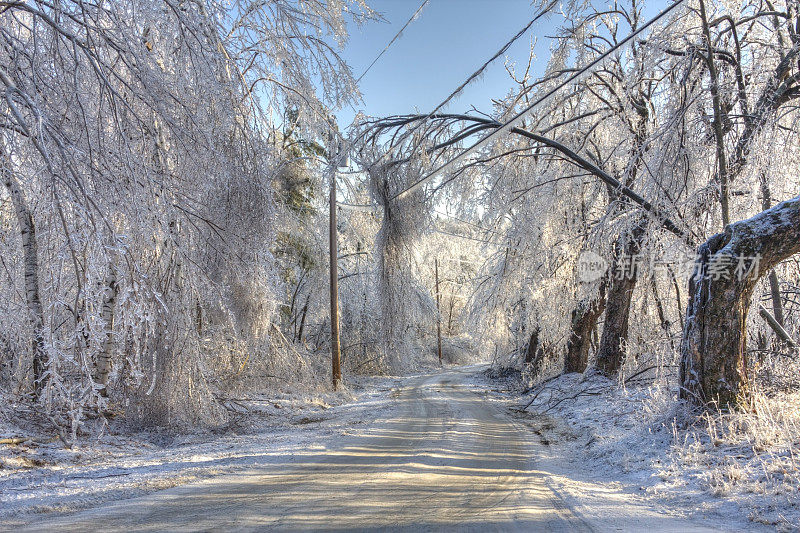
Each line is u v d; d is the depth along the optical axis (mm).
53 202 5566
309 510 4957
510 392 20125
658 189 10438
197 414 10602
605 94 14336
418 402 16469
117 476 6367
